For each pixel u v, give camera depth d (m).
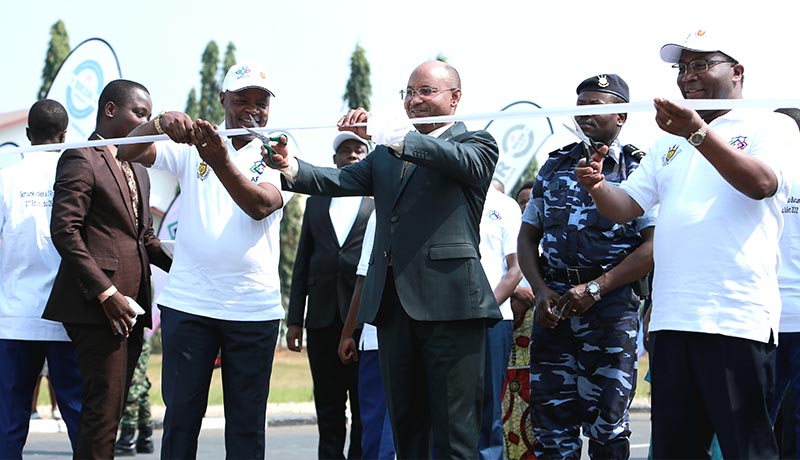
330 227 7.10
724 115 4.21
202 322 5.00
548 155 5.61
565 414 5.35
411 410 4.55
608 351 5.21
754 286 3.99
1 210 5.58
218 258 5.02
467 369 4.40
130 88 5.49
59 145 5.00
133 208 5.42
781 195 4.06
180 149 5.16
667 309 4.10
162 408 12.16
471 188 4.52
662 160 4.31
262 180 5.09
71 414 5.61
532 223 5.59
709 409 4.05
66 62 9.69
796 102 3.86
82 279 5.07
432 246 4.41
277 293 5.18
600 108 4.14
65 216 5.11
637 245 5.29
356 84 37.38
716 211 4.02
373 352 6.41
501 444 6.21
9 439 5.48
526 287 6.89
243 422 5.05
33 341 5.53
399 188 4.52
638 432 10.75
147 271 5.48
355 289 6.60
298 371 20.91
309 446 9.45
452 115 4.51
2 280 5.60
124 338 5.23
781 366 5.58
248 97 5.13
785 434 5.99
